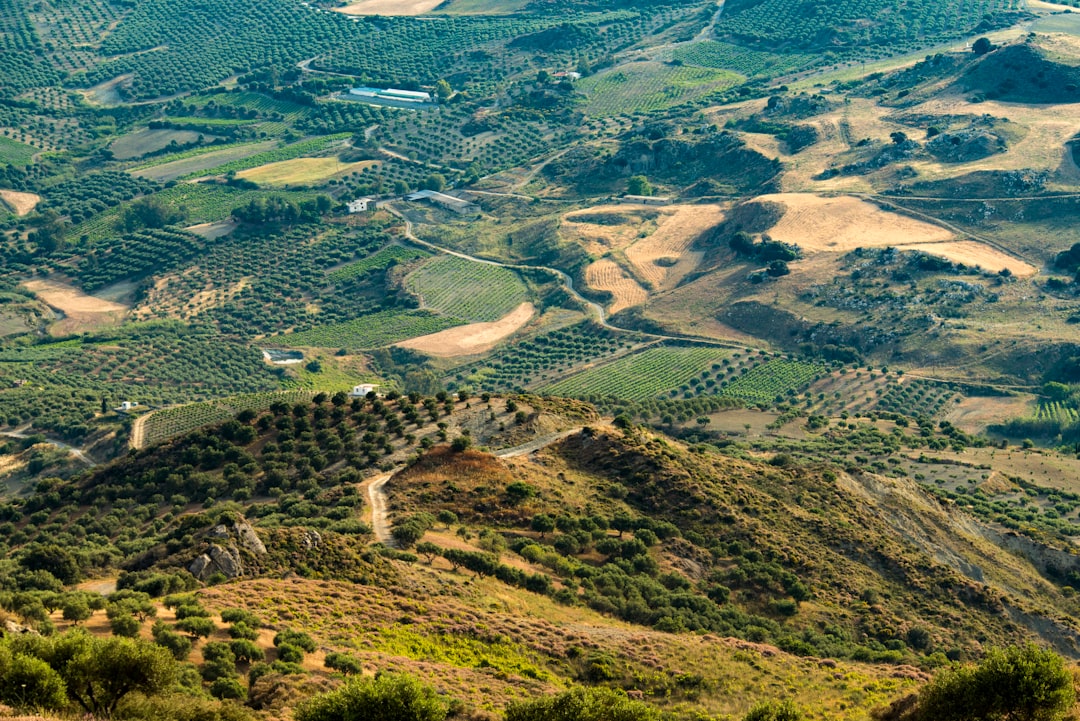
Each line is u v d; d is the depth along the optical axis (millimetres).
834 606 128375
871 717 76562
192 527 124625
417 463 147875
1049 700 67188
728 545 136250
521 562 124438
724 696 94125
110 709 66188
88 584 109625
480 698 83500
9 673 63844
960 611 131250
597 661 97500
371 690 66812
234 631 87188
